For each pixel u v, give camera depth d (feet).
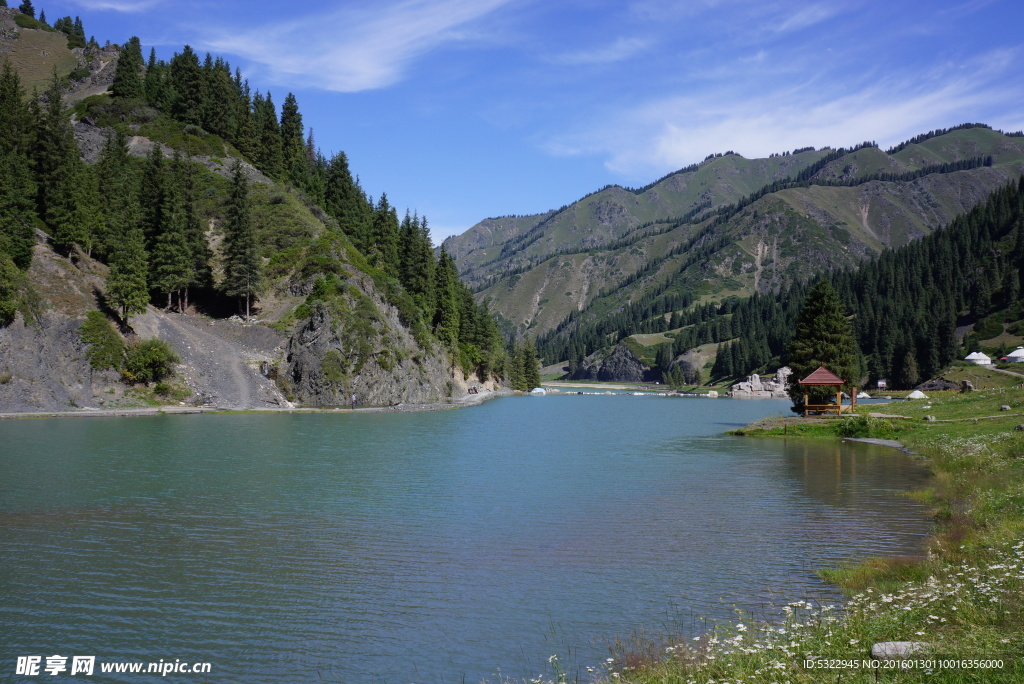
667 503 118.83
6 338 273.75
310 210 517.55
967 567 63.77
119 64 603.67
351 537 94.94
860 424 228.02
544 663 55.62
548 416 378.32
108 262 361.51
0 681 53.42
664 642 58.23
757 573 77.92
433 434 245.65
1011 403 221.46
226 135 593.83
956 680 37.14
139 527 98.84
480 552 87.76
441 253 549.95
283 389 346.54
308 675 54.49
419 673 54.54
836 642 46.42
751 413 429.79
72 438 199.00
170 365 316.19
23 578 76.28
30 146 379.35
